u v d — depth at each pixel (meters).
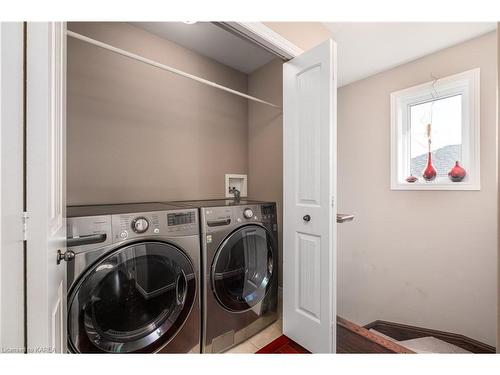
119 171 1.67
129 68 1.71
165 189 1.90
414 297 2.17
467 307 1.86
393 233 2.32
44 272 0.49
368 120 2.51
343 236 2.72
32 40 0.48
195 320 1.29
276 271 1.76
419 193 2.14
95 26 1.57
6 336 0.42
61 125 0.76
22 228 0.46
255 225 1.60
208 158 2.17
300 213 1.48
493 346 1.74
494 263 1.75
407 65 2.21
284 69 1.61
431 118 2.13
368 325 2.45
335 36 1.80
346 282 2.69
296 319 1.50
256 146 2.36
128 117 1.71
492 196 1.75
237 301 1.49
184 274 1.22
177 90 1.97
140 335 1.10
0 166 0.40
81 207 1.36
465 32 1.75
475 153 1.82
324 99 1.32
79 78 1.50
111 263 0.99
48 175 0.54
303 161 1.46
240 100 2.40
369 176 2.50
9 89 0.42
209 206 1.40
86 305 0.93
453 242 1.94
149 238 1.11
